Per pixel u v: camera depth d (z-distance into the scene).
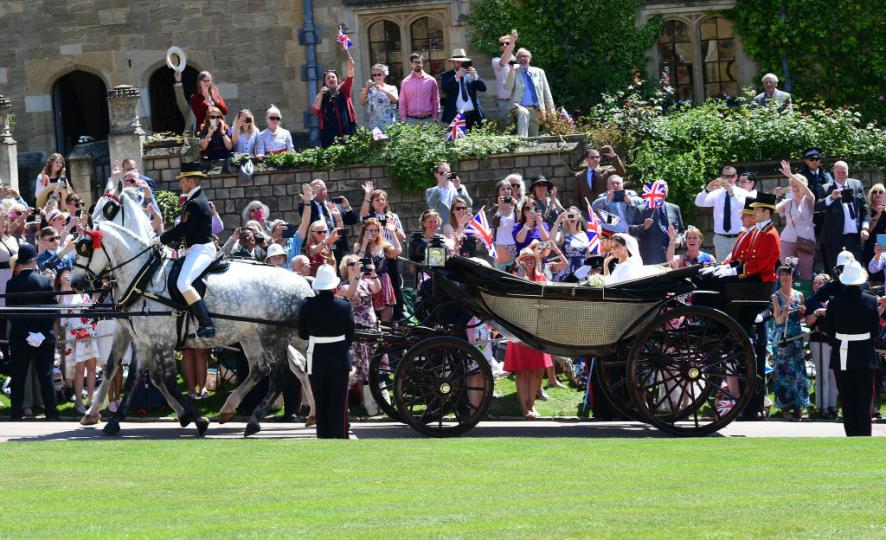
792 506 19.25
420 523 18.48
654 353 31.80
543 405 37.50
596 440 29.22
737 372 32.47
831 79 59.22
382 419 36.44
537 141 48.97
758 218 32.56
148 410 37.56
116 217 33.75
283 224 40.91
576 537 17.33
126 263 32.69
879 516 18.42
